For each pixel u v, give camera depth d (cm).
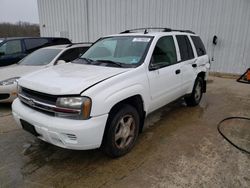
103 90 279
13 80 505
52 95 271
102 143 299
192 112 505
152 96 363
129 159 317
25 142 368
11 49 795
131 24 1133
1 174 286
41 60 597
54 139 276
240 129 416
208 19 948
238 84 791
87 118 265
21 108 312
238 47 912
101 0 1188
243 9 871
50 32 1438
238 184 266
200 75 542
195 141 369
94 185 266
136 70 333
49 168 298
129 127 328
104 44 425
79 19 1288
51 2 1372
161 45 397
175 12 1012
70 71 334
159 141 368
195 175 282
